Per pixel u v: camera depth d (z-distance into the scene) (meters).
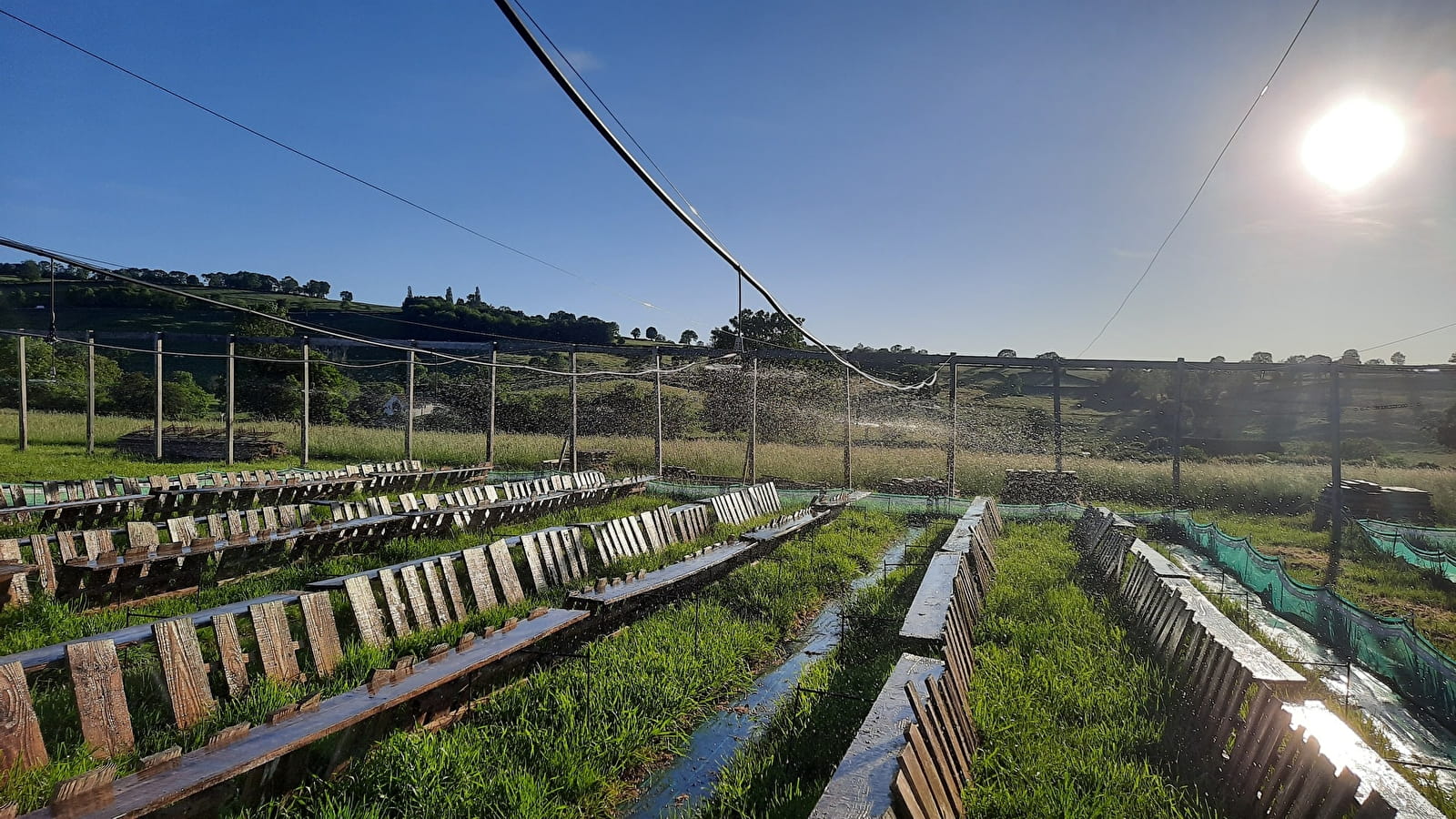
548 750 5.29
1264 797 4.35
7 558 7.18
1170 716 5.91
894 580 10.88
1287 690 5.20
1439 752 5.91
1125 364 21.19
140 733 5.16
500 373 46.44
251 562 9.55
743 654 7.79
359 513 12.69
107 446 25.08
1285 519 19.55
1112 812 4.57
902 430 37.84
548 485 17.17
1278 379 56.97
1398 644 7.14
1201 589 10.02
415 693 5.21
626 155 4.08
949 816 4.04
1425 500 17.61
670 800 5.12
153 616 7.23
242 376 42.28
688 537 13.60
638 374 22.44
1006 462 26.44
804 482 23.94
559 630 7.43
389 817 4.48
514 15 2.86
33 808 3.95
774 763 5.32
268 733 4.39
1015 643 7.89
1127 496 22.16
